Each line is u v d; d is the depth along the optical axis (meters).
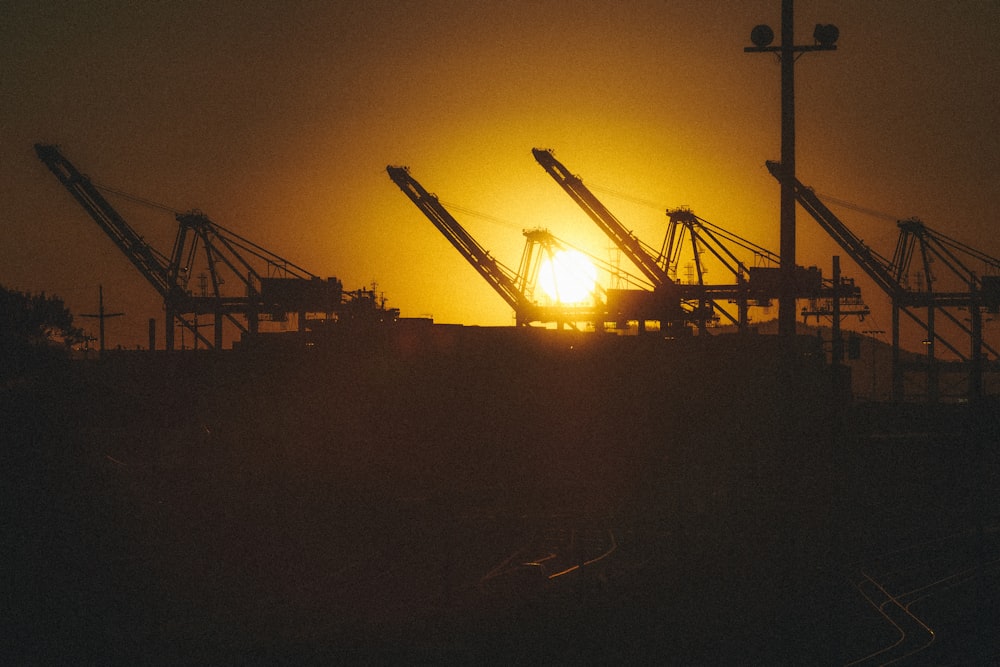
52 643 25.95
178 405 71.56
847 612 29.19
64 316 74.06
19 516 40.31
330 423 71.31
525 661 23.23
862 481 60.88
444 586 32.47
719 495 53.31
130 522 42.03
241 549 39.97
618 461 68.81
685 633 26.12
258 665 23.12
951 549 41.88
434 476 63.84
